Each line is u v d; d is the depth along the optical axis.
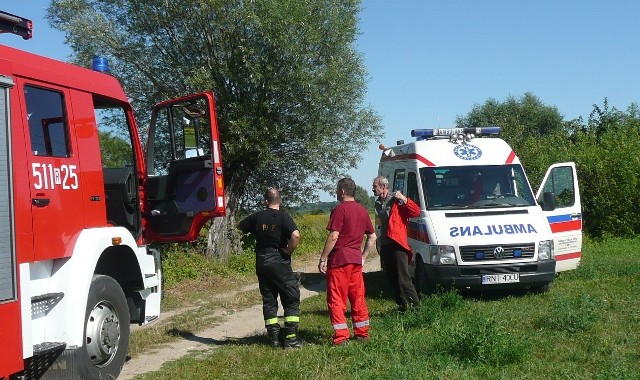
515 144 22.25
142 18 16.42
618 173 20.47
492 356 6.95
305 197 19.44
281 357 7.77
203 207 8.46
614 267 13.04
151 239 8.73
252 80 15.66
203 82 15.72
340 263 8.09
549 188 12.32
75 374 6.15
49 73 6.34
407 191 12.18
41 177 5.94
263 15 15.47
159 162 9.08
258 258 8.38
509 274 10.62
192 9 15.85
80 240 6.43
